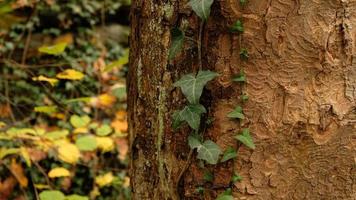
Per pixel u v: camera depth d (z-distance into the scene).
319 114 0.97
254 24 0.95
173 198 1.03
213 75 0.96
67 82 2.54
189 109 0.98
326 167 0.99
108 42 2.78
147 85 1.05
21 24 2.58
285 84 0.97
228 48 0.97
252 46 0.96
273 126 0.97
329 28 0.95
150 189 1.07
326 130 0.98
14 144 2.18
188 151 1.01
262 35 0.96
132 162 1.11
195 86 0.95
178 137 1.02
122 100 2.60
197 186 1.01
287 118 0.97
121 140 2.21
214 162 0.97
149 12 1.04
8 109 2.31
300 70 0.96
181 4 0.99
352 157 0.99
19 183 2.25
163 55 1.02
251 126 0.98
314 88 0.97
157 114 1.04
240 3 0.95
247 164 0.99
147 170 1.07
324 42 0.95
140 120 1.07
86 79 2.59
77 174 2.43
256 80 0.97
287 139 0.98
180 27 0.99
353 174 0.99
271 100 0.97
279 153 0.98
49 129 2.42
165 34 1.02
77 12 2.71
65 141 1.84
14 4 1.92
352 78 0.97
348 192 1.00
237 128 0.98
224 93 0.98
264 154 0.98
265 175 0.99
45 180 2.33
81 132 1.91
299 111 0.97
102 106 2.46
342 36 0.96
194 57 0.99
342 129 0.98
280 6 0.95
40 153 1.98
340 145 0.98
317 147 0.98
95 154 2.37
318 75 0.97
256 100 0.97
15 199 2.23
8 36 2.55
